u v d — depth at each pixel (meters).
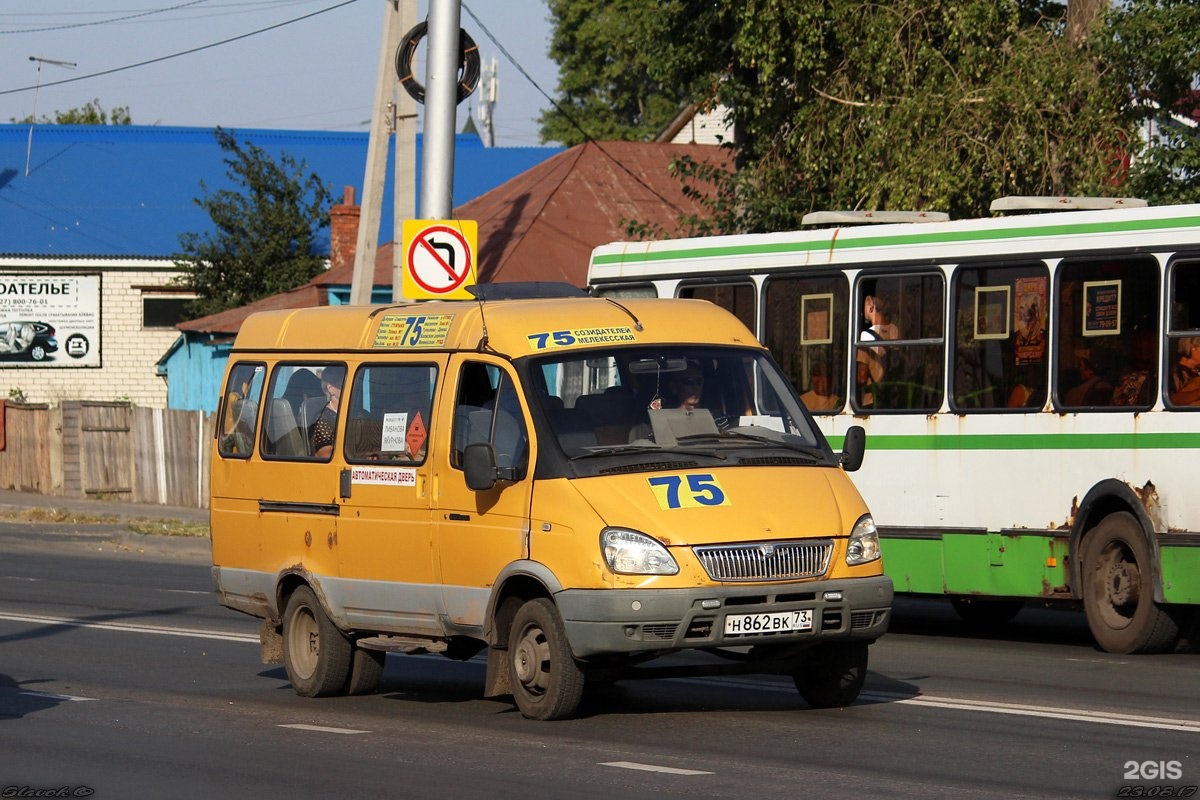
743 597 10.53
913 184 24.12
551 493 11.02
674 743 10.38
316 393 13.26
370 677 13.03
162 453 37.72
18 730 11.43
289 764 9.98
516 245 35.75
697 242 18.58
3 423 41.50
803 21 25.67
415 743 10.64
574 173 38.59
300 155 57.72
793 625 10.65
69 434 39.53
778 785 8.95
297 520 13.18
